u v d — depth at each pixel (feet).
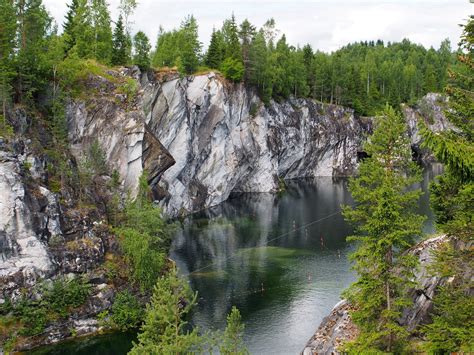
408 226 74.59
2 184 139.03
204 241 230.89
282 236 238.27
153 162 222.89
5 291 131.85
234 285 171.42
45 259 140.67
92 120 200.95
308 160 458.50
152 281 153.69
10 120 155.22
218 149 327.88
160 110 264.11
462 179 56.80
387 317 76.28
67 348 128.88
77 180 168.86
